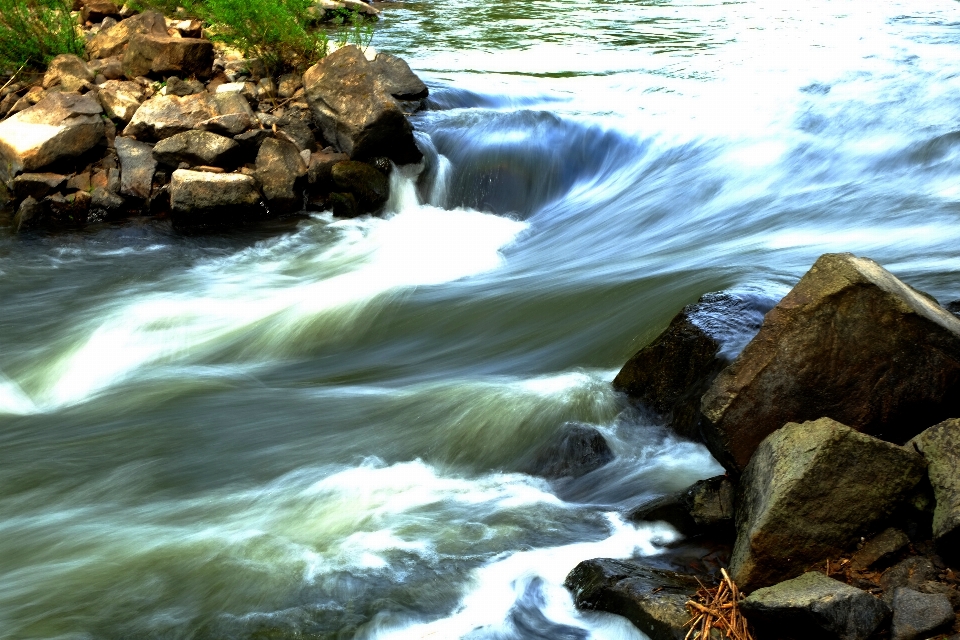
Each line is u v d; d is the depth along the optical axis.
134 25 11.80
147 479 5.65
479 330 7.48
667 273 7.64
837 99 12.37
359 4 18.48
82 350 7.72
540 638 4.16
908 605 3.74
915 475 4.16
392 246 9.82
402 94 12.05
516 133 11.38
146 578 4.63
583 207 10.60
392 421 6.07
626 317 6.98
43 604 4.46
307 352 7.70
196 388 6.92
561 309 7.45
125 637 4.23
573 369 6.57
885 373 4.68
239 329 7.95
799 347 4.70
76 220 10.23
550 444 5.62
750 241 8.69
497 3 20.95
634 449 5.57
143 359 7.56
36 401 7.08
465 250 9.76
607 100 12.88
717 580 4.29
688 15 19.39
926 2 20.22
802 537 4.09
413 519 5.05
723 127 11.55
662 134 11.45
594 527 4.94
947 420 4.34
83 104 10.69
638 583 4.21
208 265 9.39
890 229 8.52
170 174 10.49
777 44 16.09
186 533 5.01
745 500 4.43
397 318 7.89
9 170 10.27
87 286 8.93
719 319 5.74
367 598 4.41
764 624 3.92
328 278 9.04
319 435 6.01
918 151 10.30
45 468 5.83
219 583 4.56
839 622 3.71
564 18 19.16
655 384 5.77
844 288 4.67
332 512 5.17
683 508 4.73
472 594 4.44
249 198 10.24
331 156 10.69
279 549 4.82
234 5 11.45
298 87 11.60
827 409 4.72
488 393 6.07
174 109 10.62
